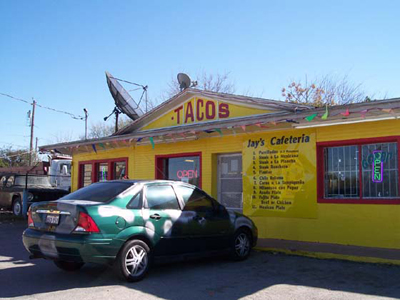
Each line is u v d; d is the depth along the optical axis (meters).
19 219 17.50
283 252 9.11
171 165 13.91
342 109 8.43
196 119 13.53
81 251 5.96
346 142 9.62
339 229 9.59
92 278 6.81
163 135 12.12
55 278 6.83
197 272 7.31
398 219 8.76
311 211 10.05
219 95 12.73
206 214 7.74
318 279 6.77
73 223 6.15
